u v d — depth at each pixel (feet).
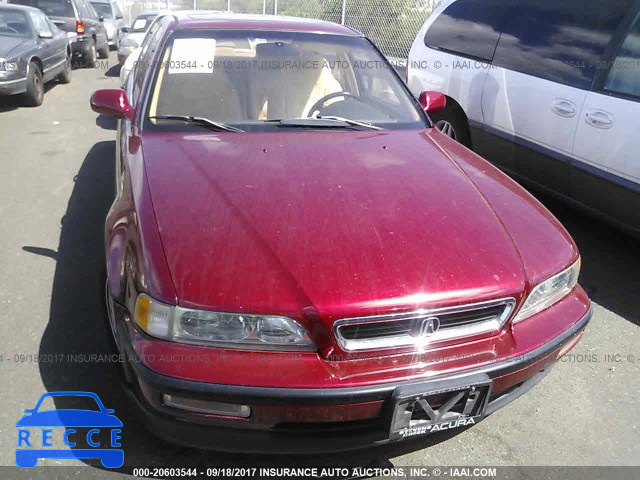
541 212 8.06
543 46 13.64
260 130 9.39
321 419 5.91
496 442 7.77
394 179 8.04
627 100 11.46
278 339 5.92
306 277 6.02
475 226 7.12
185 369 5.77
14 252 11.96
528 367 6.61
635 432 8.06
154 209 6.95
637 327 10.49
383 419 6.07
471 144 15.90
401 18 34.30
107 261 7.22
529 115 13.69
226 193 7.27
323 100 10.29
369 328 6.01
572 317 7.15
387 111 10.58
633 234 11.86
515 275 6.54
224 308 5.81
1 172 16.79
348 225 6.79
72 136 21.08
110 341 8.00
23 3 38.63
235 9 51.80
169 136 9.02
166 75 10.03
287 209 7.00
